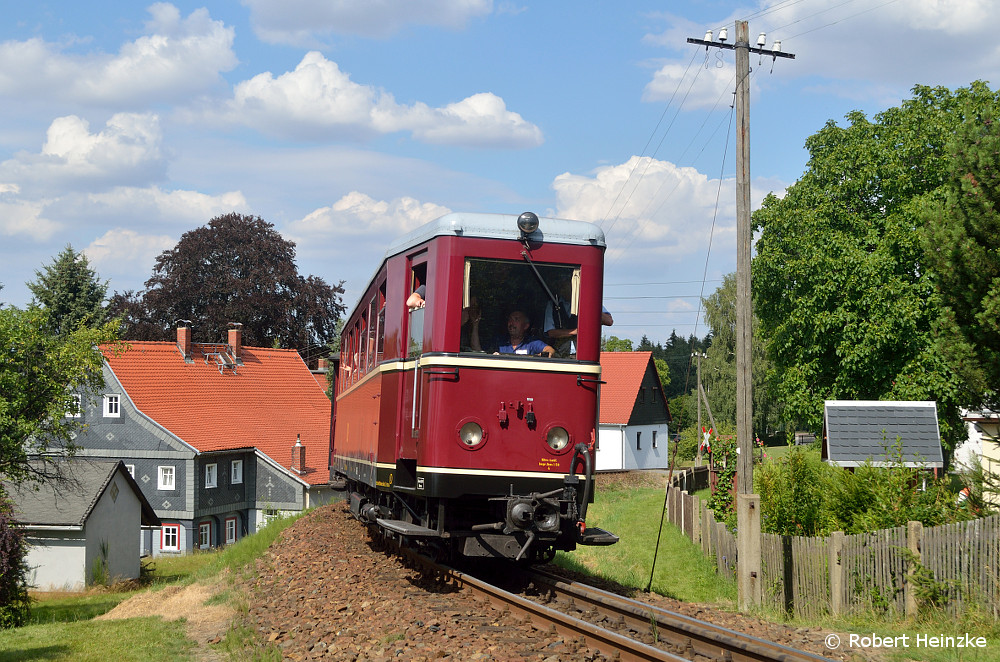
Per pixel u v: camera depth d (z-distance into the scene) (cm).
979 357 1268
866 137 2905
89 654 941
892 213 2758
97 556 3291
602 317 1052
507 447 995
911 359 2611
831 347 2811
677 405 7194
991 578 991
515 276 1025
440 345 998
